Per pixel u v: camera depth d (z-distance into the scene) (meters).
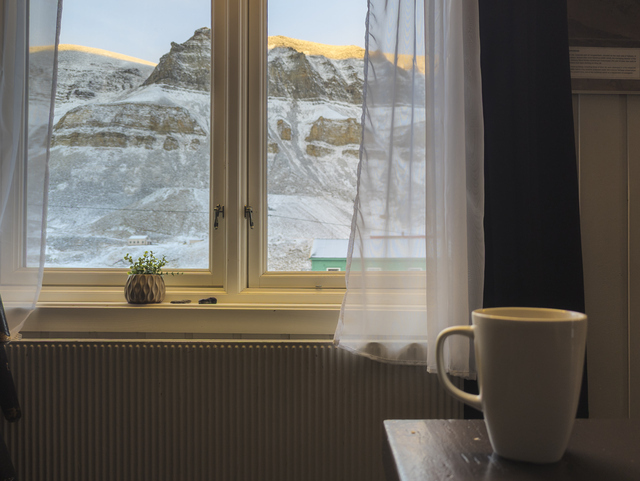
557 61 1.35
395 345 1.33
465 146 1.32
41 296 1.59
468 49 1.31
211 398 1.39
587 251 1.45
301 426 1.38
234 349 1.38
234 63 1.58
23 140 1.43
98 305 1.49
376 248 1.34
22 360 1.39
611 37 1.44
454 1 1.32
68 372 1.39
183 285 1.64
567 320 0.42
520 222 1.33
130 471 1.39
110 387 1.39
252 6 1.64
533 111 1.34
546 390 0.41
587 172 1.46
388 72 1.34
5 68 1.41
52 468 1.40
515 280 1.32
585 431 0.51
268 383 1.38
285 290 1.62
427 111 1.28
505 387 0.43
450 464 0.43
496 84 1.34
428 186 1.28
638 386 1.44
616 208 1.46
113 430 1.40
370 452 1.38
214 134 1.64
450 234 1.31
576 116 1.46
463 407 1.35
